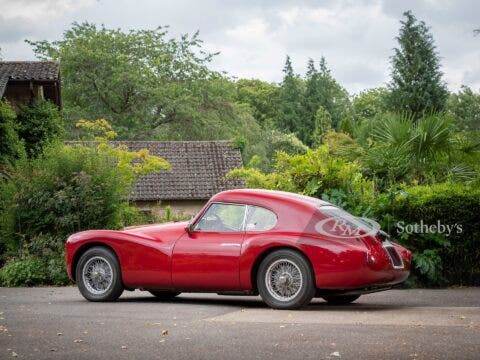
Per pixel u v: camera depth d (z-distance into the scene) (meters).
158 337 6.67
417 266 12.41
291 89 79.56
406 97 54.97
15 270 14.58
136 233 10.00
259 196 9.37
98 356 5.80
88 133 42.47
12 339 6.64
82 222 15.69
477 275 12.87
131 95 51.41
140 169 22.41
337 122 78.88
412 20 56.44
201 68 53.03
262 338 6.54
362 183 14.51
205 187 35.22
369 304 10.00
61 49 50.06
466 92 65.19
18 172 16.31
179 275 9.52
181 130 51.19
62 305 9.67
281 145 58.31
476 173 15.03
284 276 8.94
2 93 24.11
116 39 51.91
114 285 9.97
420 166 15.02
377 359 5.52
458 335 6.56
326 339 6.43
